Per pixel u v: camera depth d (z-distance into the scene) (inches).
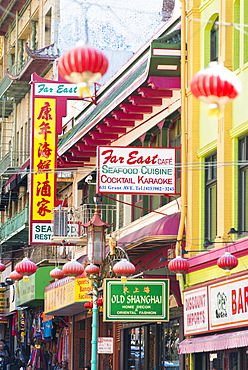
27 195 2901.1
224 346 1166.3
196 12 1406.3
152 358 1614.2
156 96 1529.3
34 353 2561.5
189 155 1390.3
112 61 2325.3
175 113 1528.1
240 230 1246.9
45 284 2202.3
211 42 1387.8
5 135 3440.0
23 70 2743.6
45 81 1979.6
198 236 1370.6
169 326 1515.7
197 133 1390.3
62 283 1921.8
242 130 1224.8
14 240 2805.1
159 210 1578.5
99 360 1998.0
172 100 1536.7
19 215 2652.6
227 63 1275.8
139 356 1704.0
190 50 1409.9
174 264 1239.5
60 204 1943.9
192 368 1353.3
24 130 3061.0
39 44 2805.1
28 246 2815.0
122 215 1829.5
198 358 1354.6
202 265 1322.6
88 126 1836.9
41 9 2768.2
